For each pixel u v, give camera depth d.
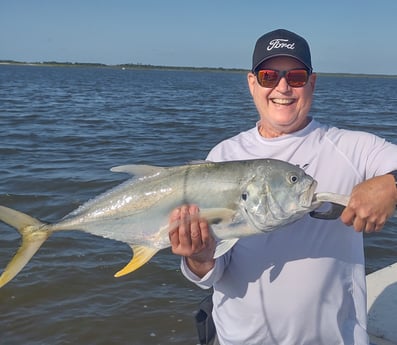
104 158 14.88
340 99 51.75
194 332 5.71
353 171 3.02
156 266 7.29
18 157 14.72
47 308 6.18
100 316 6.01
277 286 3.00
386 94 70.88
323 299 2.96
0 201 10.11
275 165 2.85
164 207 3.03
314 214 2.78
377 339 4.34
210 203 2.89
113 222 3.19
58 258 7.43
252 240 3.08
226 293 3.23
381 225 2.56
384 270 5.50
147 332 5.71
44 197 10.41
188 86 80.75
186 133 21.03
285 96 3.10
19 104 34.25
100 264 7.30
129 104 37.97
